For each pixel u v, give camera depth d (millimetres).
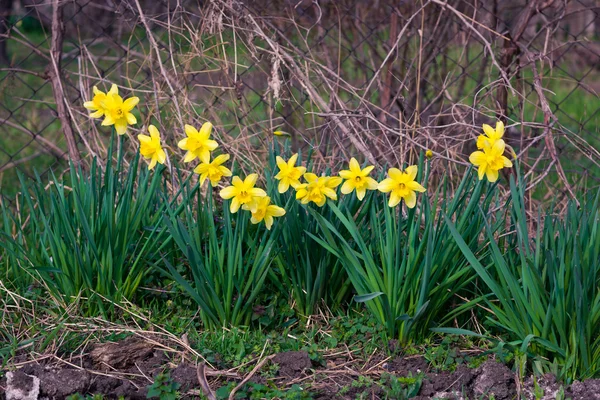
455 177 4266
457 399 2613
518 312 2859
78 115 4398
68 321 3107
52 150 5137
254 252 3090
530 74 6371
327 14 5355
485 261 3176
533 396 2605
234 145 4039
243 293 3070
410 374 2756
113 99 3010
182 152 4000
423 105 5121
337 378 2799
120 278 3213
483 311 3188
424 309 2852
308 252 3143
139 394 2625
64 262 3160
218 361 2834
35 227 3463
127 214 3172
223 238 3006
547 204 4383
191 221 3082
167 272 3287
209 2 3984
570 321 2701
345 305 3359
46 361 2812
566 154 4977
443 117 5039
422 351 2971
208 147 2816
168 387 2596
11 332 3062
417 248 2961
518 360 2713
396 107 5066
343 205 3129
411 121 4688
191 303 3330
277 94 3656
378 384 2719
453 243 2932
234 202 2787
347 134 3773
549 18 4859
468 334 2824
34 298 3312
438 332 3084
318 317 3215
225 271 3111
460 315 3225
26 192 3322
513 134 5117
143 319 3146
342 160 3840
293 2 4984
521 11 4699
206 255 3148
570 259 2693
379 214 3176
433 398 2586
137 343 2902
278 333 3148
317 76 4070
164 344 2955
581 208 2943
